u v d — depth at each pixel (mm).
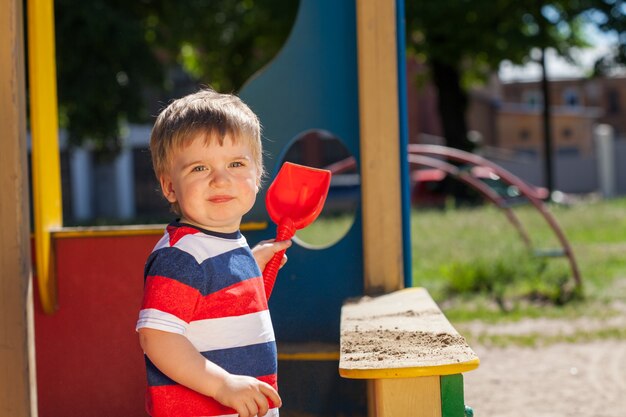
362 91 3621
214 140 1972
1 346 2604
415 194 21000
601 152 27266
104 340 3445
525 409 4504
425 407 2086
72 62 13664
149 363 1937
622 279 8930
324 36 3855
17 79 2637
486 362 5684
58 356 3439
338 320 3742
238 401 1814
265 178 3834
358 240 3752
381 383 2092
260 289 2039
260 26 17812
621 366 5461
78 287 3453
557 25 19719
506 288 8328
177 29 15758
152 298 1882
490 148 38750
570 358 5734
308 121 3859
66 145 15328
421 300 3271
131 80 14320
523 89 49344
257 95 3873
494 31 19078
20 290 2613
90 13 13492
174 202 2086
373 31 3613
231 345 1927
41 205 3334
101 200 26234
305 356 3523
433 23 18703
